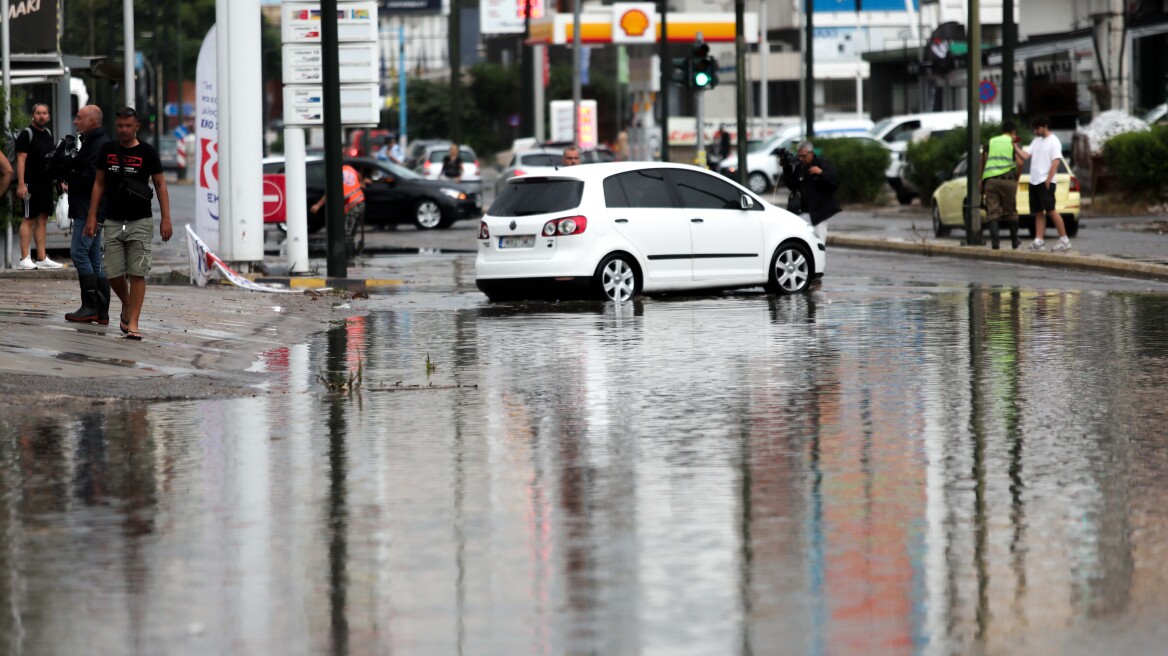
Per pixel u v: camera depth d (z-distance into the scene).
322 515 21.62
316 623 16.62
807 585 17.86
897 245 77.44
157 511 21.95
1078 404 30.22
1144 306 48.47
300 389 33.56
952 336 41.47
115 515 21.72
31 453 26.20
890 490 22.83
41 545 20.06
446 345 41.12
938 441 26.59
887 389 32.50
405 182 100.31
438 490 23.17
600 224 52.00
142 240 39.47
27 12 70.50
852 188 123.25
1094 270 62.69
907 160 116.31
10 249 58.66
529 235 52.06
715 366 36.34
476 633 16.20
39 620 16.81
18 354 35.94
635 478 23.89
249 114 59.75
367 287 59.22
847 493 22.64
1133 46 136.38
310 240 86.75
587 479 23.84
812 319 46.22
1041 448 25.83
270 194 82.50
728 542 19.88
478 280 52.94
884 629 16.17
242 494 22.98
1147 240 74.38
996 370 35.00
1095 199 102.56
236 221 59.84
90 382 33.03
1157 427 27.66
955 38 153.38
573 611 16.94
